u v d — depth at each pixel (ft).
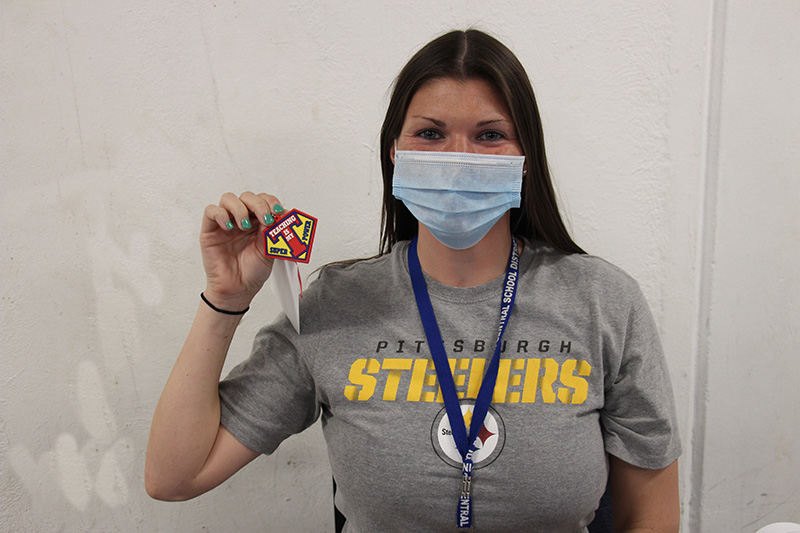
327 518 4.71
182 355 3.02
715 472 4.78
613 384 3.06
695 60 4.16
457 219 2.92
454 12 4.08
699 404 4.68
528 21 4.10
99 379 4.47
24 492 4.61
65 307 4.37
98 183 4.22
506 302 3.05
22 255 4.30
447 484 2.85
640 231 4.37
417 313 3.11
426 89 2.91
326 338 3.11
